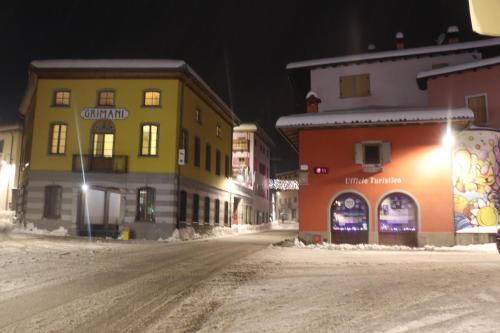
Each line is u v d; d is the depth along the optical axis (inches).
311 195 753.0
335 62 991.0
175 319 229.5
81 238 855.1
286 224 2581.2
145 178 930.1
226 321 225.1
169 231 909.8
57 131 970.1
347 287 320.8
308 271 413.1
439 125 727.1
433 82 897.5
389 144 735.7
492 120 820.6
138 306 259.9
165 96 956.6
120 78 967.0
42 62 974.4
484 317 227.1
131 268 431.2
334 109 986.1
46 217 938.7
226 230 1266.0
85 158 943.0
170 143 939.3
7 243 677.3
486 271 402.9
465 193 714.2
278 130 788.0
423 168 722.2
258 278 370.0
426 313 237.3
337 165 750.5
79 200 937.5
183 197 988.6
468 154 725.9
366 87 979.9
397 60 976.3
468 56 944.3
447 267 434.6
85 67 956.6
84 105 964.6
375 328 208.5
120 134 949.2
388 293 295.0
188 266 453.4
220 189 1291.8
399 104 958.4
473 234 693.3
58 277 363.6
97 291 305.6
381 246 684.1
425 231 706.8
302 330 207.6
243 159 1743.4
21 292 298.5
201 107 1122.0
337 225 741.9
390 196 730.2
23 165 1187.9
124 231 894.4
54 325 215.9
